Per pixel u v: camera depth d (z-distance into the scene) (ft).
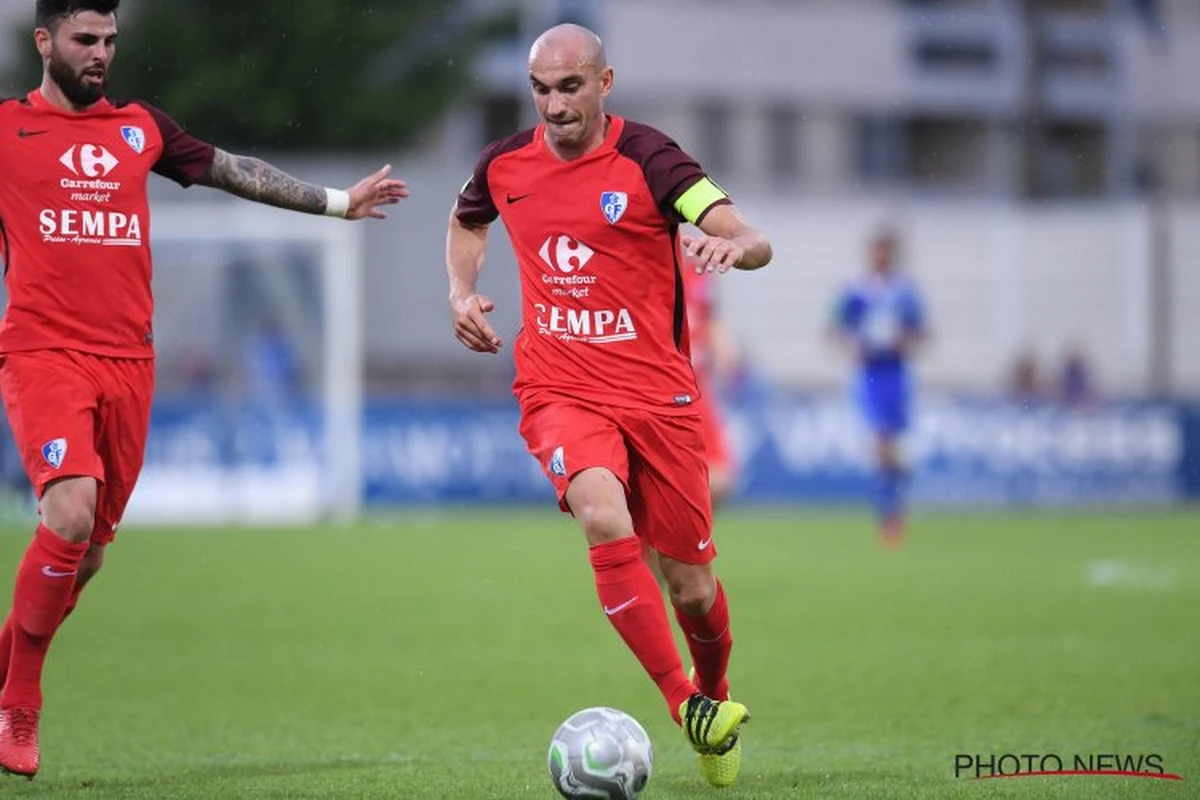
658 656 68.39
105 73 74.18
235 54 366.02
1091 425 275.39
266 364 257.14
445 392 312.71
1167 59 459.73
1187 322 307.78
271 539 212.64
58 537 71.46
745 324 311.06
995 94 460.55
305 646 122.93
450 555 192.13
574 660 115.85
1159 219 308.19
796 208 312.50
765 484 269.44
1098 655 116.37
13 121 73.41
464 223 76.02
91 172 73.82
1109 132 457.68
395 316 312.29
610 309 71.36
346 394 251.39
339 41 365.40
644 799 69.97
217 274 257.34
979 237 310.24
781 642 123.65
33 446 72.18
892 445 210.59
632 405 71.05
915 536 219.82
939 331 310.65
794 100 455.22
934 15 462.60
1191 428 277.85
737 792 71.61
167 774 75.92
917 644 122.42
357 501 255.50
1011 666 111.45
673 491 71.51
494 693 102.12
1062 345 309.42
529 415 72.79
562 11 436.35
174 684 105.60
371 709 96.32
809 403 271.28
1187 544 208.23
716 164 451.53
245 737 87.15
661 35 445.78
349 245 254.27
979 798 70.18
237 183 78.28
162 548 199.93
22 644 72.18
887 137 460.96
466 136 440.45
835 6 458.50
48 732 88.74
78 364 73.46
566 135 70.08
